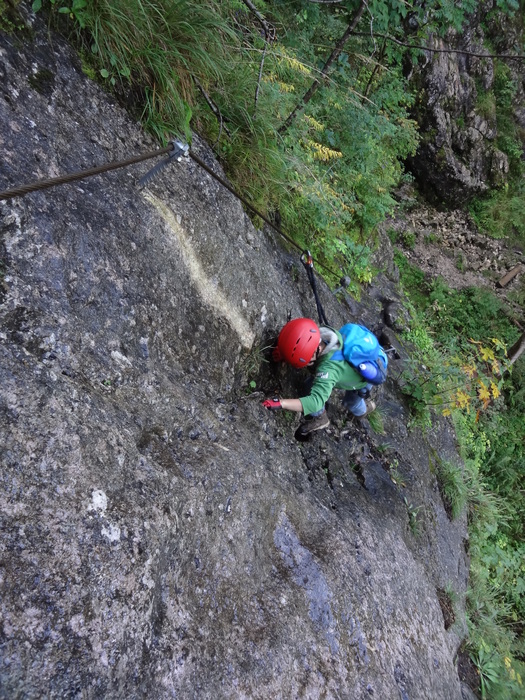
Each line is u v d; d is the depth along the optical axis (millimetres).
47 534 1483
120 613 1556
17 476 1489
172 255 2604
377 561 3387
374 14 4449
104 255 2189
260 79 3365
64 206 2068
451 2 5270
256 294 3305
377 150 6332
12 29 2098
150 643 1661
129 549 1651
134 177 2514
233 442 2676
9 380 1607
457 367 5961
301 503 3072
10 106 1985
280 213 4160
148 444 2080
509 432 9266
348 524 3393
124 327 2229
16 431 1545
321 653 2467
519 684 5094
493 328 10164
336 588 2793
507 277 11031
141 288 2367
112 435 1842
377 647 2895
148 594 1669
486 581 6715
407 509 4484
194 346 2717
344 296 5652
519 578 7305
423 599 3879
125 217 2355
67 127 2225
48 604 1403
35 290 1858
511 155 12258
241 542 2416
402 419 5504
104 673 1451
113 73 2523
